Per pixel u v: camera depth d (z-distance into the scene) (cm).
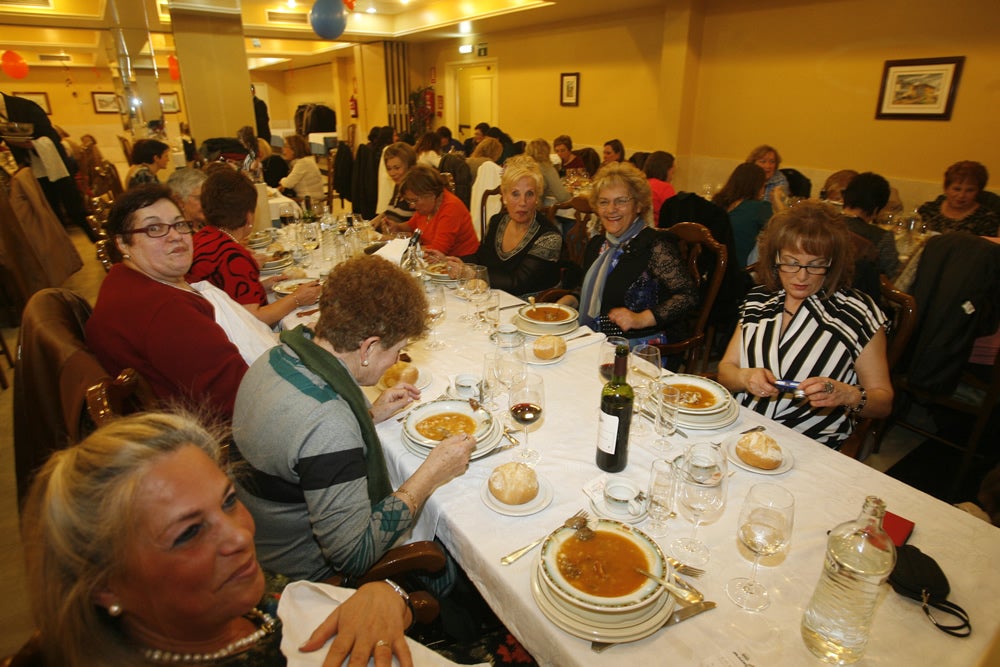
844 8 498
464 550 106
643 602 83
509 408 132
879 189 300
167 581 64
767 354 165
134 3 764
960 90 441
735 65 595
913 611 88
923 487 250
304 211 404
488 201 495
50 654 62
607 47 739
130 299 158
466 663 119
